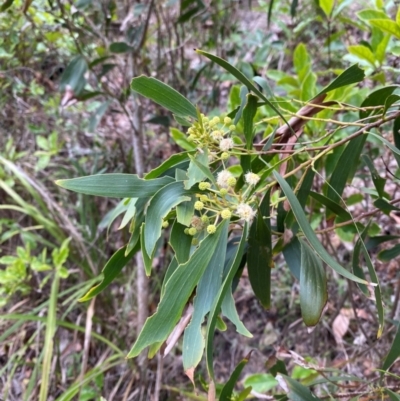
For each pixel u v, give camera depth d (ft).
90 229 4.57
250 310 4.53
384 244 3.67
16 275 3.61
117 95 3.89
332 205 1.69
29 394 3.26
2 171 4.25
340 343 3.36
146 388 3.94
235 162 3.46
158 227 1.28
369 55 2.47
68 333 4.50
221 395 1.76
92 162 5.11
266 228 1.57
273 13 4.55
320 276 1.48
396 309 3.07
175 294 1.26
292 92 2.78
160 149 5.05
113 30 3.92
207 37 4.91
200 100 4.53
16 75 4.75
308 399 1.79
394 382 2.80
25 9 2.75
